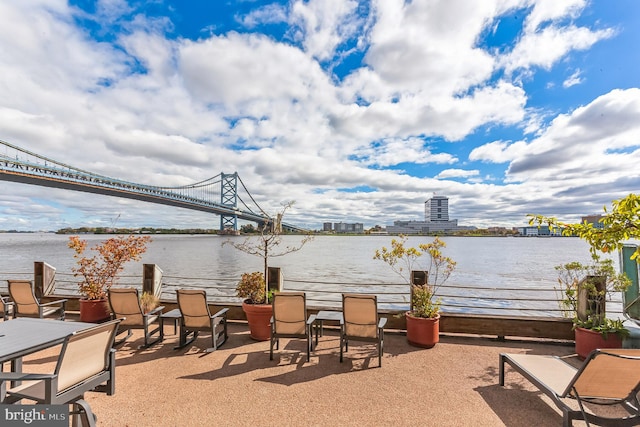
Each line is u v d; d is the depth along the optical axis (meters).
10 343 2.02
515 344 3.78
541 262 29.06
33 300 4.15
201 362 3.23
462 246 61.59
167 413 2.26
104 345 2.04
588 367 1.83
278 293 3.30
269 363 3.22
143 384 2.72
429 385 2.74
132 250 4.87
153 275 5.01
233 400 2.46
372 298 3.16
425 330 3.65
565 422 1.91
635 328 3.18
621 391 1.97
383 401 2.46
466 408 2.36
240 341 3.92
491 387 2.70
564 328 3.84
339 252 44.00
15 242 61.03
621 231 2.36
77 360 1.84
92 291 4.62
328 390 2.63
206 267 23.45
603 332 3.15
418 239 43.16
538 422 2.18
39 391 1.82
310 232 6.47
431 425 2.14
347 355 3.45
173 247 45.19
